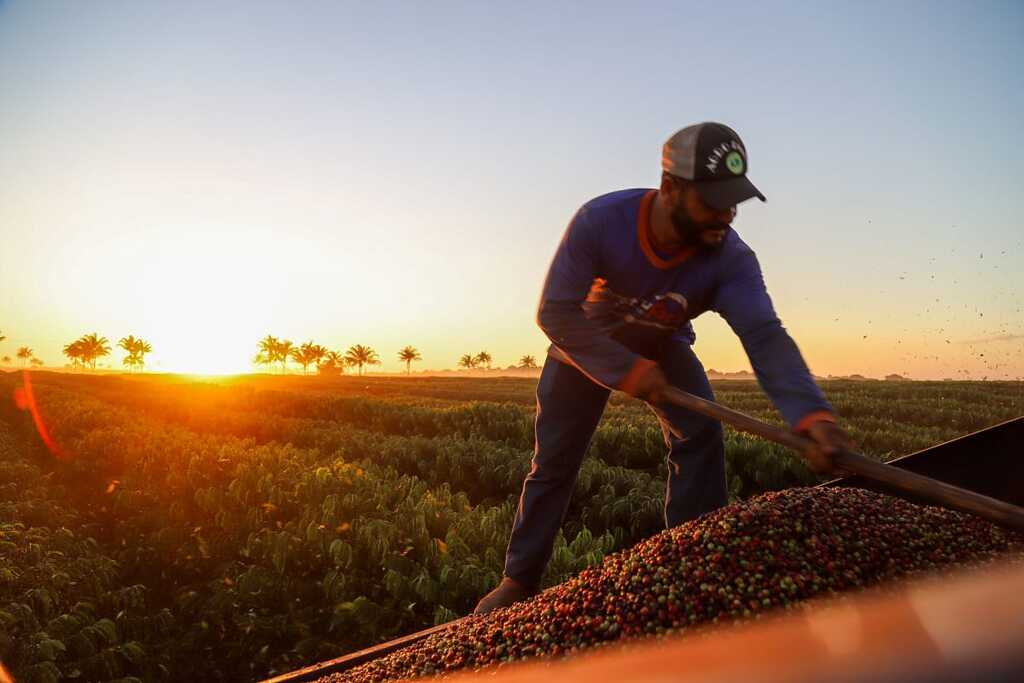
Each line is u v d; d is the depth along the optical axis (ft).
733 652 4.78
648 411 54.80
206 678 13.69
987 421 56.03
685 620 5.50
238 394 82.84
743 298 7.86
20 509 23.56
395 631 14.88
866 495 6.83
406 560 16.69
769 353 7.31
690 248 7.92
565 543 16.78
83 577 17.66
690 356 9.77
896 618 3.82
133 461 34.45
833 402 67.51
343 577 16.16
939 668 3.38
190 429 55.47
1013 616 3.28
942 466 7.45
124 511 25.85
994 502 4.78
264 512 22.85
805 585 5.31
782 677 4.27
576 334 8.10
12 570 16.20
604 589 6.30
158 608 17.38
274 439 48.03
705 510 9.75
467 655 6.58
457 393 138.72
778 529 5.88
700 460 9.68
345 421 59.11
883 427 46.60
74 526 24.49
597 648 5.76
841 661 3.96
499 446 34.94
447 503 22.25
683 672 4.94
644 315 8.66
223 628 15.58
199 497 23.93
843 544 5.64
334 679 7.31
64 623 14.33
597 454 30.68
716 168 6.65
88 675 13.29
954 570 5.36
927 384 120.98
